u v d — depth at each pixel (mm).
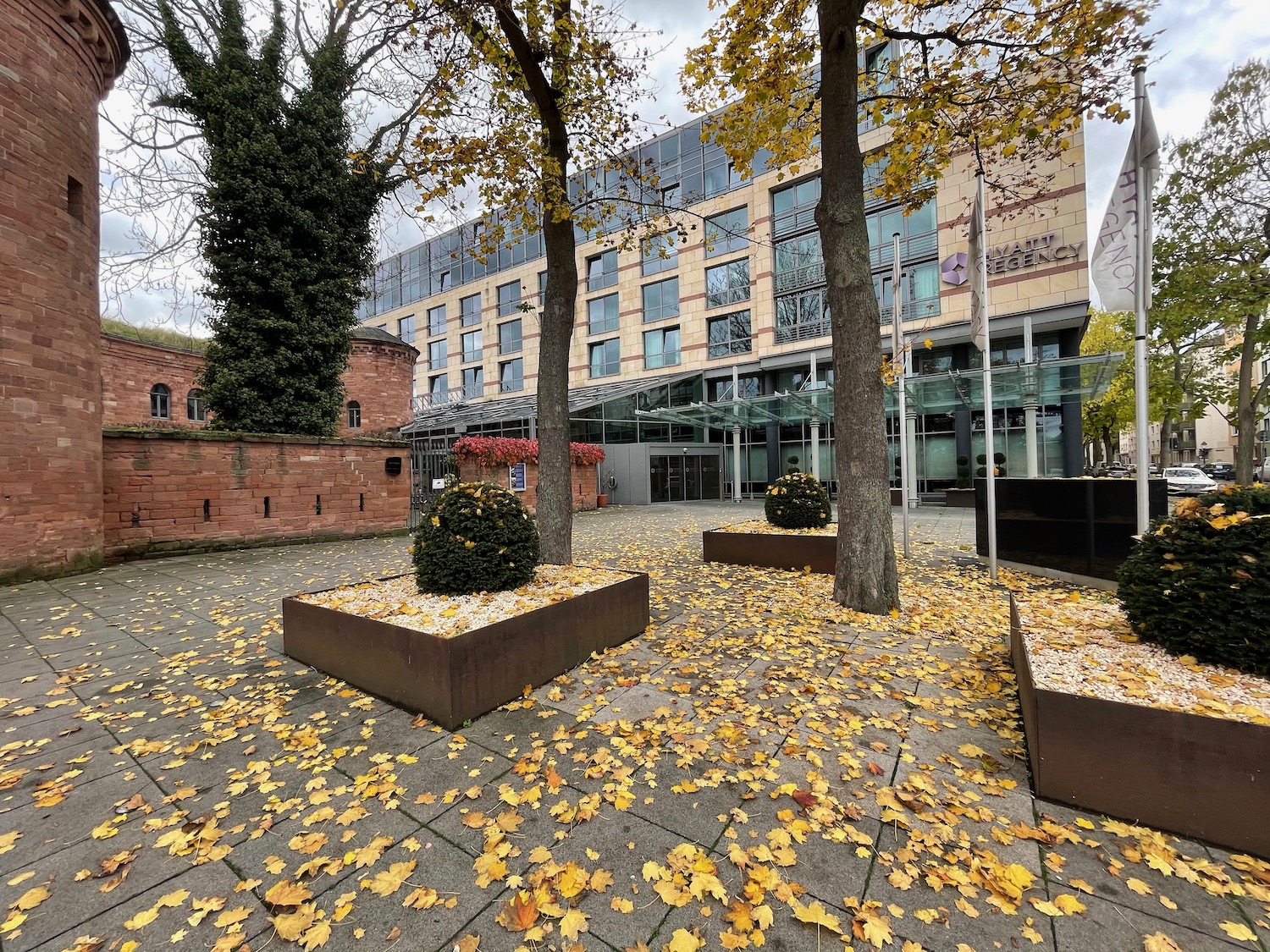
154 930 1788
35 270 7246
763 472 24172
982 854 2100
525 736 3049
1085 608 3877
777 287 22719
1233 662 2549
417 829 2277
